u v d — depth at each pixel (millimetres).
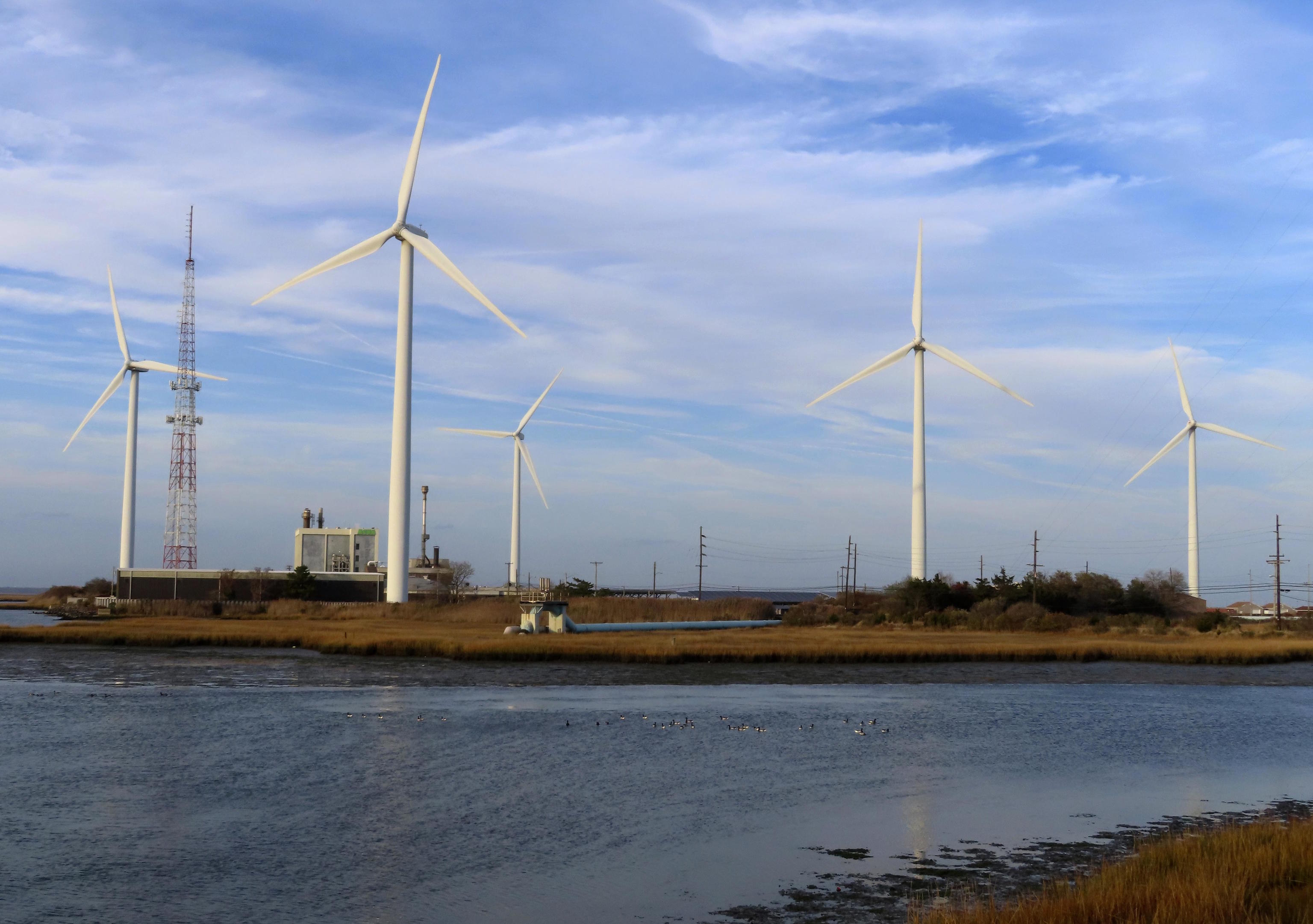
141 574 176750
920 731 53531
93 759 43344
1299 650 101438
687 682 74000
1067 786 40281
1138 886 22234
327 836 32031
